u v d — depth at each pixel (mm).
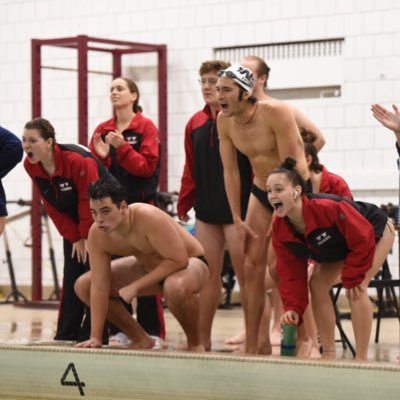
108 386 16594
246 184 20359
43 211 37125
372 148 34469
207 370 15758
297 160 18391
